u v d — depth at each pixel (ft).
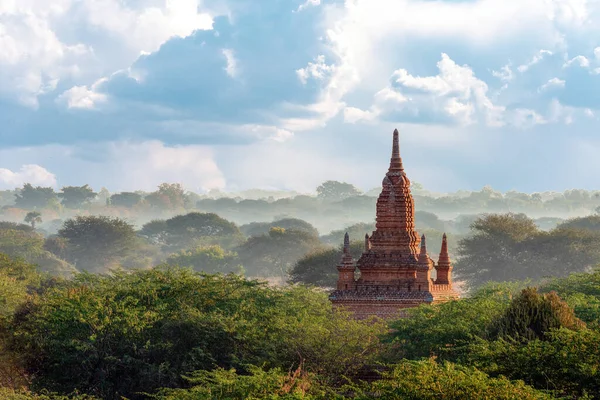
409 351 181.57
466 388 131.54
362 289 211.82
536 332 160.15
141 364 191.83
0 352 199.11
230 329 190.49
